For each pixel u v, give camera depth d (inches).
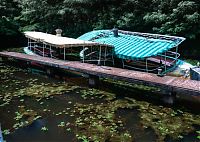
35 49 743.7
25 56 660.1
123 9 859.4
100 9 916.6
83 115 366.3
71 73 591.2
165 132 318.3
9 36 968.9
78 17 947.3
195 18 652.7
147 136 309.3
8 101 419.2
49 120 351.6
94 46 594.9
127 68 591.2
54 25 953.5
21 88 486.9
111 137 306.0
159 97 435.5
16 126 334.3
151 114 368.2
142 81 422.3
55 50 695.1
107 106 397.7
